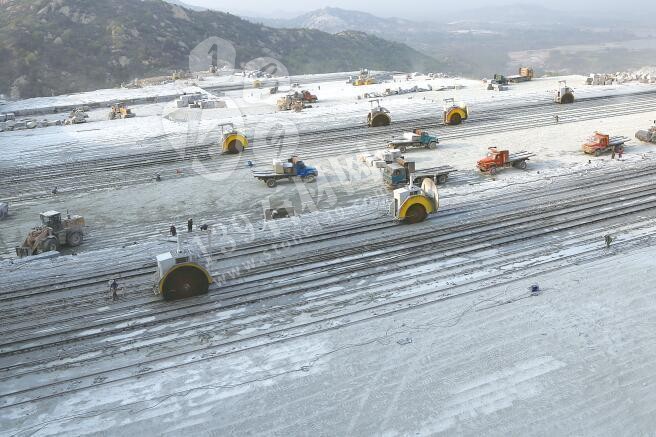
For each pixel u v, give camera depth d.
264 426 10.70
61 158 34.34
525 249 17.86
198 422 10.92
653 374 11.50
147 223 22.66
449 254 17.81
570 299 14.56
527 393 11.14
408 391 11.41
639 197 22.14
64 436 10.74
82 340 14.11
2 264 19.09
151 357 13.21
